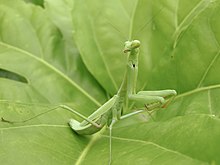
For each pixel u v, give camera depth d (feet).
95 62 0.87
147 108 0.79
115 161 0.67
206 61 0.79
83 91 0.87
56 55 0.90
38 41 0.92
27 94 0.83
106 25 0.89
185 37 0.80
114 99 0.80
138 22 0.88
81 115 0.77
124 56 0.87
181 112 0.77
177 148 0.66
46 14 0.95
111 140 0.75
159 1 0.87
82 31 0.88
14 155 0.65
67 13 0.97
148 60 0.86
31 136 0.70
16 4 0.95
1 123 0.71
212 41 0.79
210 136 0.64
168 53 0.83
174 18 0.86
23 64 0.88
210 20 0.79
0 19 0.93
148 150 0.68
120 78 0.87
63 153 0.69
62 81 0.87
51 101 0.84
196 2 0.86
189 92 0.79
